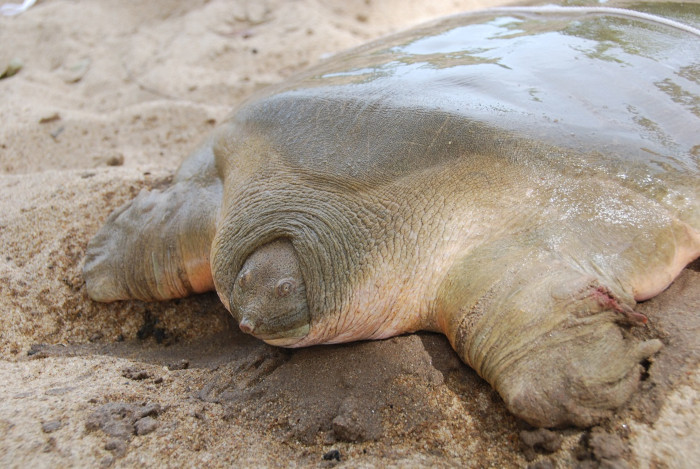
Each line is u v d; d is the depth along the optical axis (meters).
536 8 1.24
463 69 1.07
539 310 0.90
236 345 1.10
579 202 0.95
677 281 0.98
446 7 2.23
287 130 1.08
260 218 1.02
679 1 1.17
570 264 0.92
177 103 1.68
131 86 1.86
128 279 1.13
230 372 1.00
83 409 0.92
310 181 1.03
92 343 1.13
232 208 1.06
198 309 1.17
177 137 1.58
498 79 1.05
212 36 2.09
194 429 0.92
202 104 1.72
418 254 0.97
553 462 0.86
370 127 1.03
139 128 1.61
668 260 0.93
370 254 0.98
